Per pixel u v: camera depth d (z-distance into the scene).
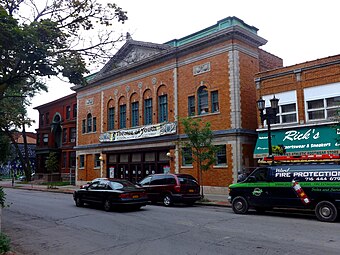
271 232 9.79
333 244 8.18
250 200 13.77
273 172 13.39
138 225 11.38
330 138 17.55
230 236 9.27
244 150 22.00
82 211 15.41
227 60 22.88
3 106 13.98
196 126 19.59
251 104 23.14
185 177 17.81
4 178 60.19
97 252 7.93
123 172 31.00
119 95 31.72
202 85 24.23
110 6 10.43
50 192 29.36
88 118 36.12
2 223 12.45
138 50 29.88
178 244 8.45
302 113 19.14
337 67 18.14
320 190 12.03
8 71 9.88
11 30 8.33
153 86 28.14
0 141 27.14
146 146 28.22
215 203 17.69
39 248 8.55
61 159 43.88
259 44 24.53
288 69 20.09
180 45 25.56
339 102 16.61
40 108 49.78
